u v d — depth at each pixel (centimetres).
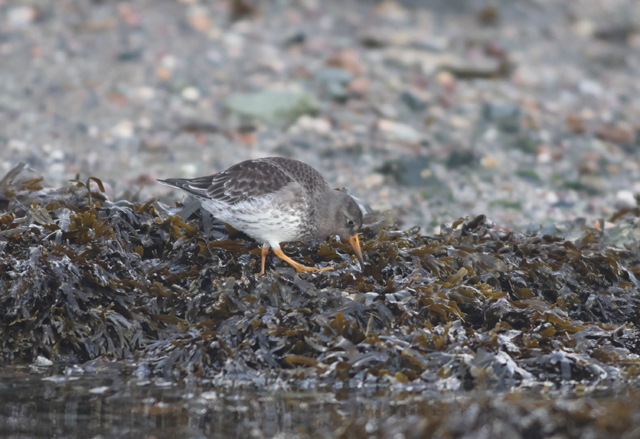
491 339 906
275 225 1044
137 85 2106
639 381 886
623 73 2747
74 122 1892
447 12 2994
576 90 2481
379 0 2958
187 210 1102
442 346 899
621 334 1003
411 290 958
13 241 1009
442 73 2403
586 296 1098
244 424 753
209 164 1772
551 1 3341
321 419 762
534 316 967
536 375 895
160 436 727
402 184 1766
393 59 2417
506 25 2988
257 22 2602
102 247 996
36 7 2430
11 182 1177
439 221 1578
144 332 952
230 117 2005
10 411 781
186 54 2297
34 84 2038
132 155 1778
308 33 2573
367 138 1972
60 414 776
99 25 2369
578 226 1481
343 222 1076
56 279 950
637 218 1426
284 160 1109
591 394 832
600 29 3097
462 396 823
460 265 1080
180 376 880
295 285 966
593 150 2052
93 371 898
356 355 870
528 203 1720
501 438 661
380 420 750
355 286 986
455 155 1897
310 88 2169
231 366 877
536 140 2066
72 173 1650
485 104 2186
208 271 991
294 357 870
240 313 936
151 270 990
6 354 946
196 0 2667
